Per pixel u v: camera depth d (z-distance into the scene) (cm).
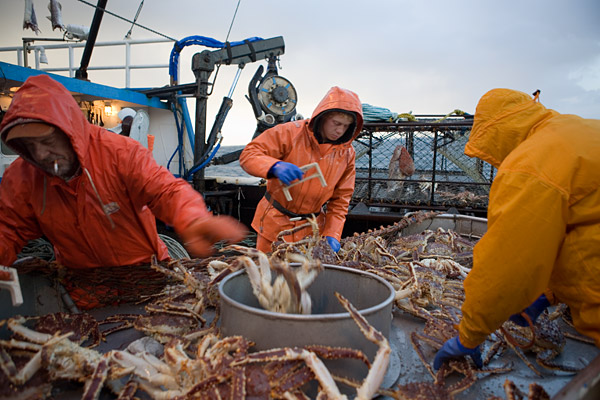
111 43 739
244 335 127
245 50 687
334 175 294
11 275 125
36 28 637
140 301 199
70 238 201
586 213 122
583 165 119
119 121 736
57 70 765
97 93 634
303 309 141
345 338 123
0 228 187
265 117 670
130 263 218
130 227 210
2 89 572
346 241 303
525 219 117
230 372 107
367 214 545
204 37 682
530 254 118
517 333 163
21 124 154
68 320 152
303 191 290
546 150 123
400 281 213
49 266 182
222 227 162
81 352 122
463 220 421
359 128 287
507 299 122
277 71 718
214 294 174
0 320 146
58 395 122
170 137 773
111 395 125
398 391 122
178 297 182
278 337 121
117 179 196
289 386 108
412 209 562
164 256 230
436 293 200
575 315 138
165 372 121
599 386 98
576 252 127
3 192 189
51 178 181
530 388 114
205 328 155
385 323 134
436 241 355
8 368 111
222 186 809
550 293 163
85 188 189
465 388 129
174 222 183
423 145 629
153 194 194
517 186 121
